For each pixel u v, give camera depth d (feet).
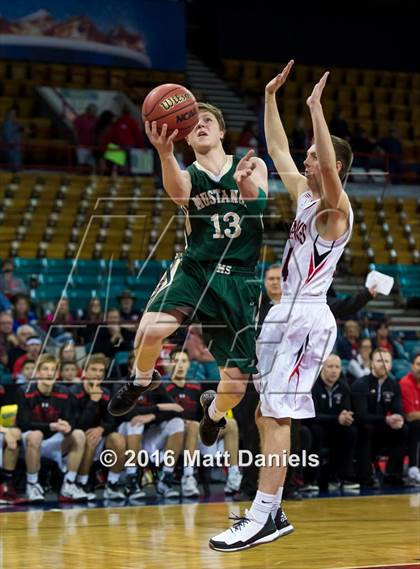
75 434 26.27
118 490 26.96
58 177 48.78
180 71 62.69
